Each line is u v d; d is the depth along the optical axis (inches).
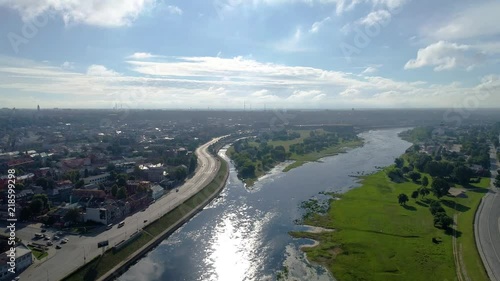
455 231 7239.2
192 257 6540.4
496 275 5487.2
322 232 7514.8
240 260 6387.8
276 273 5910.4
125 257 6343.5
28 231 7268.7
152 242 7027.6
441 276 5649.6
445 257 6220.5
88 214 7746.1
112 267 6008.9
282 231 7623.0
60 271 5625.0
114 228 7445.9
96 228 7445.9
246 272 5969.5
